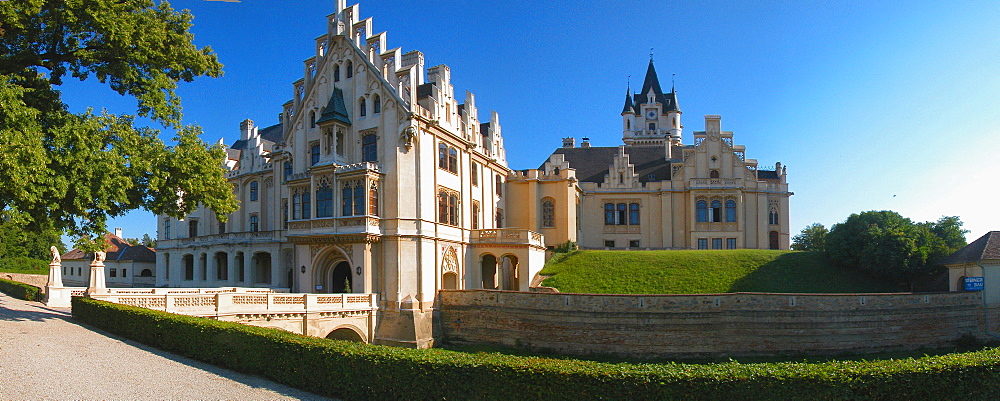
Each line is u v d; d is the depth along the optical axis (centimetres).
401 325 3794
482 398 1588
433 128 4212
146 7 2791
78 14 2464
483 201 5119
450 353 1747
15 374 1648
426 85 4434
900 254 4184
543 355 3628
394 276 3884
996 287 3694
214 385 1727
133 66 2700
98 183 2373
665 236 6250
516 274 4934
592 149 7081
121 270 7338
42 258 8981
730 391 1527
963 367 1677
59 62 2720
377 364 1675
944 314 3691
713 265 4753
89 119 2416
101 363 1866
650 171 6669
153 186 2680
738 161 6228
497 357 1686
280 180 5188
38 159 2072
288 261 5094
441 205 4319
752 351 3509
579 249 5684
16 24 2248
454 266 4438
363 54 4197
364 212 3856
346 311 3569
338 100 4206
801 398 1535
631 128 11675
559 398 1547
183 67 2933
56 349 2014
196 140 2952
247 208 5738
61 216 2555
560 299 3672
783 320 3531
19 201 2181
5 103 2066
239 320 2939
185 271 6184
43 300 3975
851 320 3559
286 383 1812
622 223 6444
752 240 6147
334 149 4078
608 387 1532
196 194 2934
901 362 1684
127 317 2355
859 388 1562
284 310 3159
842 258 4566
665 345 3512
